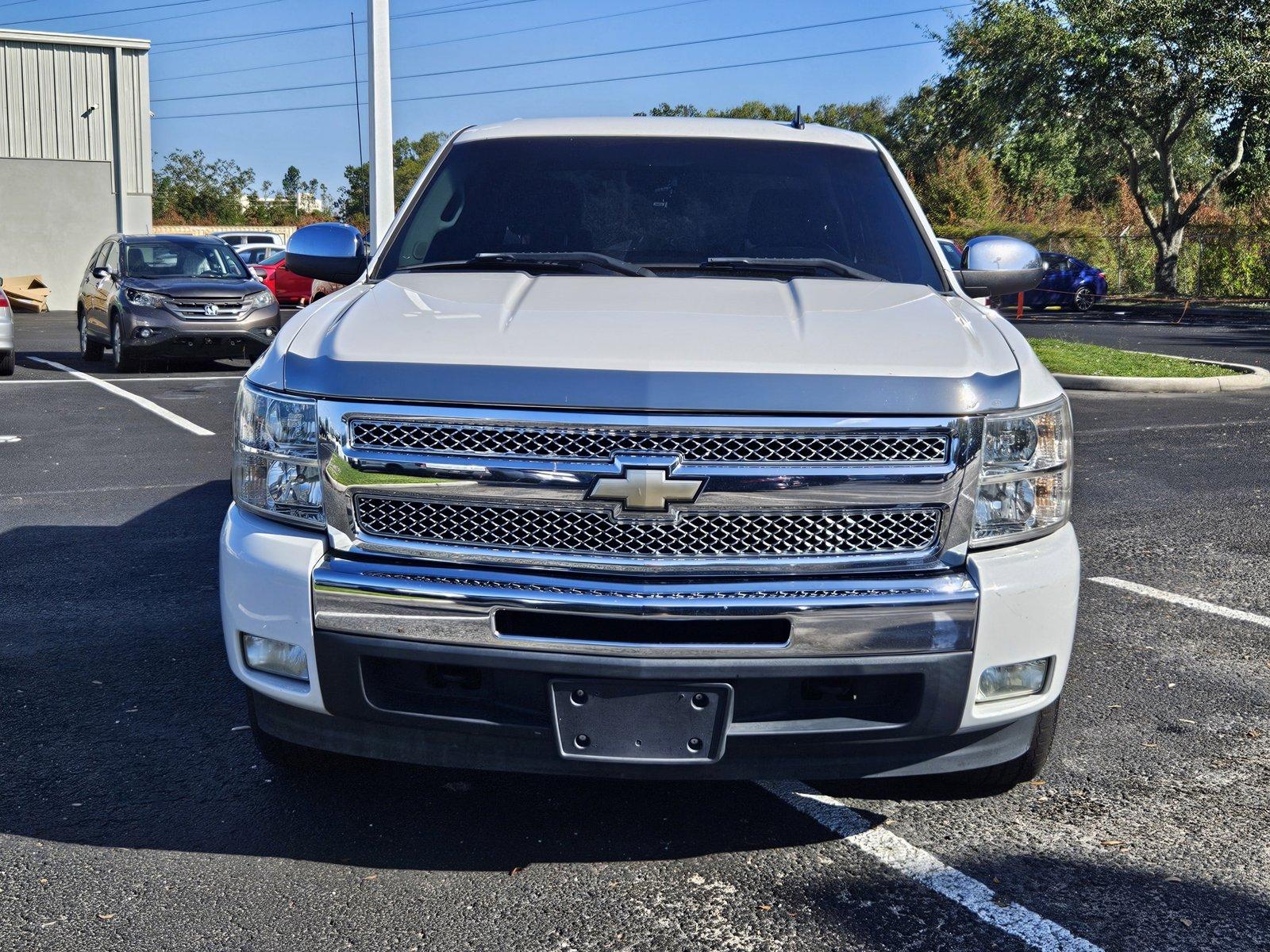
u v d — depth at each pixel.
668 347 2.87
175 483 8.16
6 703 4.21
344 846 3.21
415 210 4.31
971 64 39.12
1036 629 2.89
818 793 3.54
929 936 2.79
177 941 2.75
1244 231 36.84
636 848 3.21
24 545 6.42
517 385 2.77
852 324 3.11
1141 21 34.09
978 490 2.85
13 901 2.92
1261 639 5.03
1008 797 3.52
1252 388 13.91
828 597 2.75
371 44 13.82
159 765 3.72
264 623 2.95
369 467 2.84
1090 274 29.53
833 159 4.45
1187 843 3.26
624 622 2.76
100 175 29.16
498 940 2.76
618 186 4.28
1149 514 7.38
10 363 14.45
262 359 3.24
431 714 2.89
